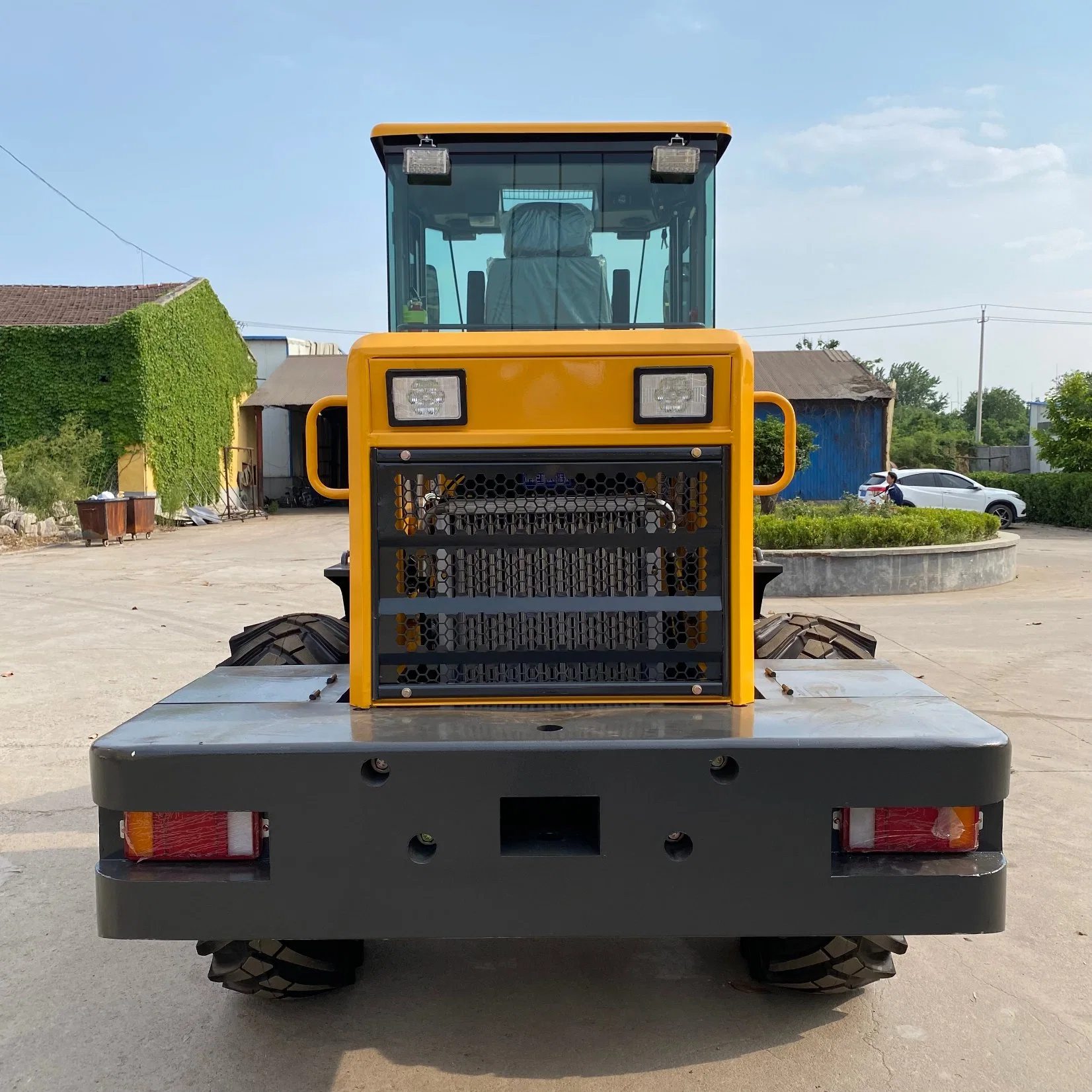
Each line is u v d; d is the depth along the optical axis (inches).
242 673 132.9
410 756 99.3
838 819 102.7
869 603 480.1
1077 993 134.5
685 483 116.8
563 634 117.8
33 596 507.5
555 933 100.0
